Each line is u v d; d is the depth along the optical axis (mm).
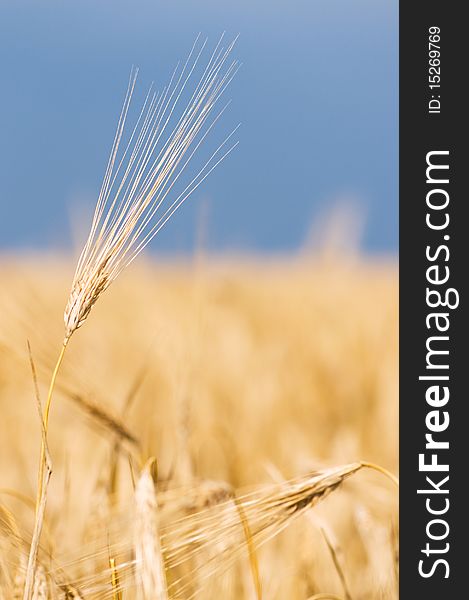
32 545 1359
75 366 1612
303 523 1645
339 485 1433
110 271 1377
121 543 1444
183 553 1421
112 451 1604
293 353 3510
